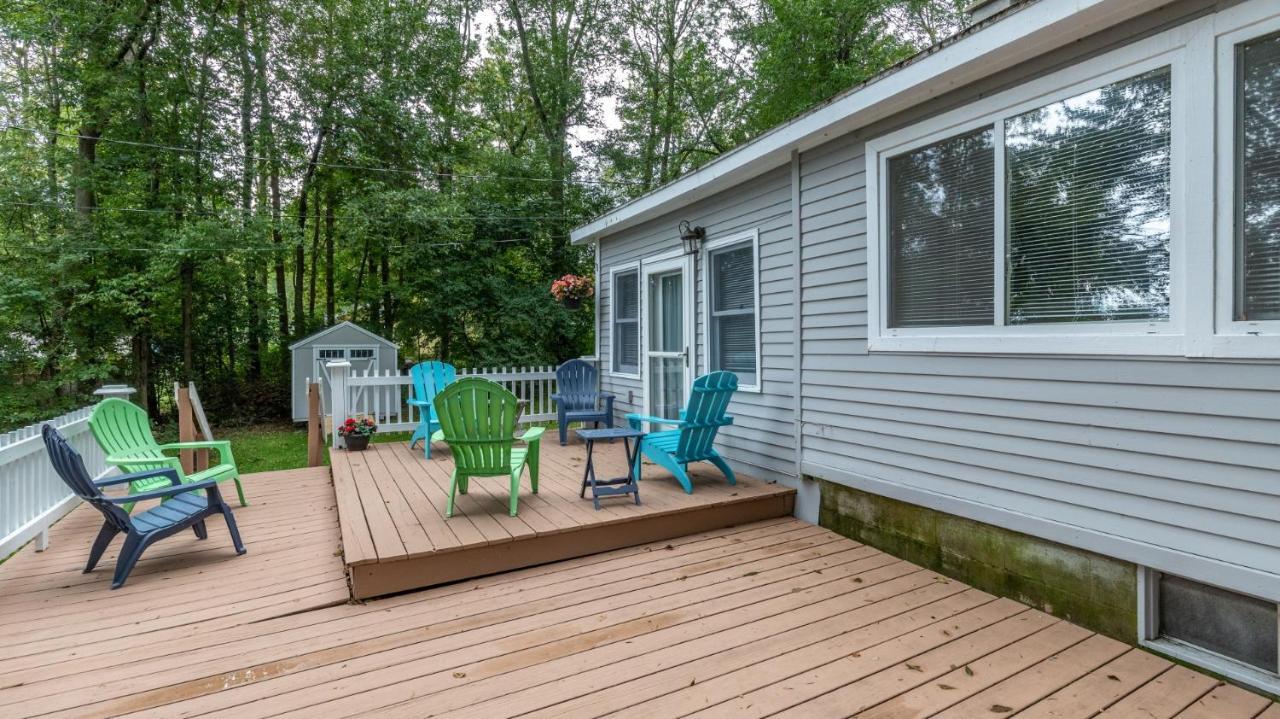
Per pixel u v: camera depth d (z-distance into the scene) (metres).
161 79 10.29
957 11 12.55
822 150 3.95
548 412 7.66
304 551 3.61
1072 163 2.61
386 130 12.35
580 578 3.20
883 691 2.12
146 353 10.95
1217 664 2.26
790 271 4.30
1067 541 2.65
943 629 2.59
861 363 3.69
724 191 5.07
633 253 6.73
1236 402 2.14
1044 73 2.70
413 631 2.61
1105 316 2.52
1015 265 2.84
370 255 13.78
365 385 6.51
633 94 14.76
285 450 8.80
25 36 8.81
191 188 10.91
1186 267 2.26
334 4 12.11
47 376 9.87
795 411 4.24
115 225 9.79
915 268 3.34
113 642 2.51
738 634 2.55
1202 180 2.21
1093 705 2.04
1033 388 2.78
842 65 11.61
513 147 14.94
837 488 3.94
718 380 4.15
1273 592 2.05
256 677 2.24
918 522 3.37
